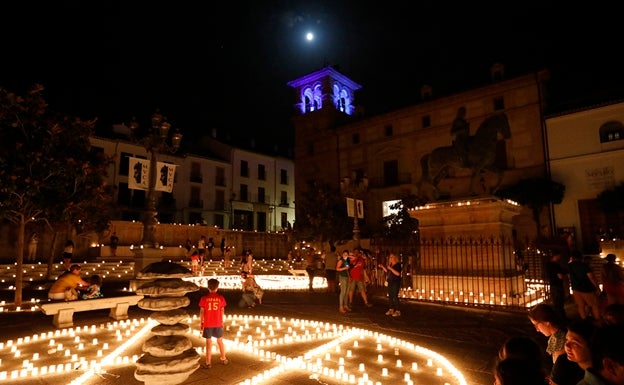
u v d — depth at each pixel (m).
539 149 32.78
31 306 13.41
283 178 62.75
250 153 58.38
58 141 14.09
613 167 29.27
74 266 11.73
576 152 30.98
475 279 13.35
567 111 31.58
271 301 14.97
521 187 30.67
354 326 10.55
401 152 41.19
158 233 34.81
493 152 13.89
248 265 20.36
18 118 13.52
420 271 14.95
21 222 13.94
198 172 51.97
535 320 4.25
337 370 6.99
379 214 41.69
